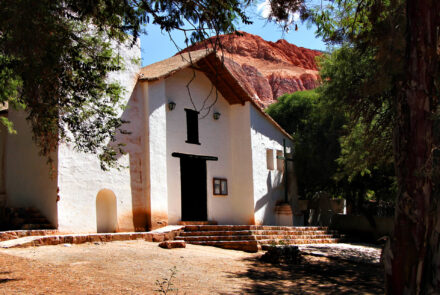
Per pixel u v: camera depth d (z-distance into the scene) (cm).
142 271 847
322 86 1570
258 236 1420
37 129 898
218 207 1803
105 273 801
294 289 834
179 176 1631
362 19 812
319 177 2166
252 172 1861
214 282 822
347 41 892
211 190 1777
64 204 1223
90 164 1303
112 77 1387
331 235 1800
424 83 470
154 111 1512
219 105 1881
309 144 2166
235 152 1906
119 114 1399
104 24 847
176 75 1692
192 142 1714
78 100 844
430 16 476
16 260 845
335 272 1060
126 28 792
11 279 697
